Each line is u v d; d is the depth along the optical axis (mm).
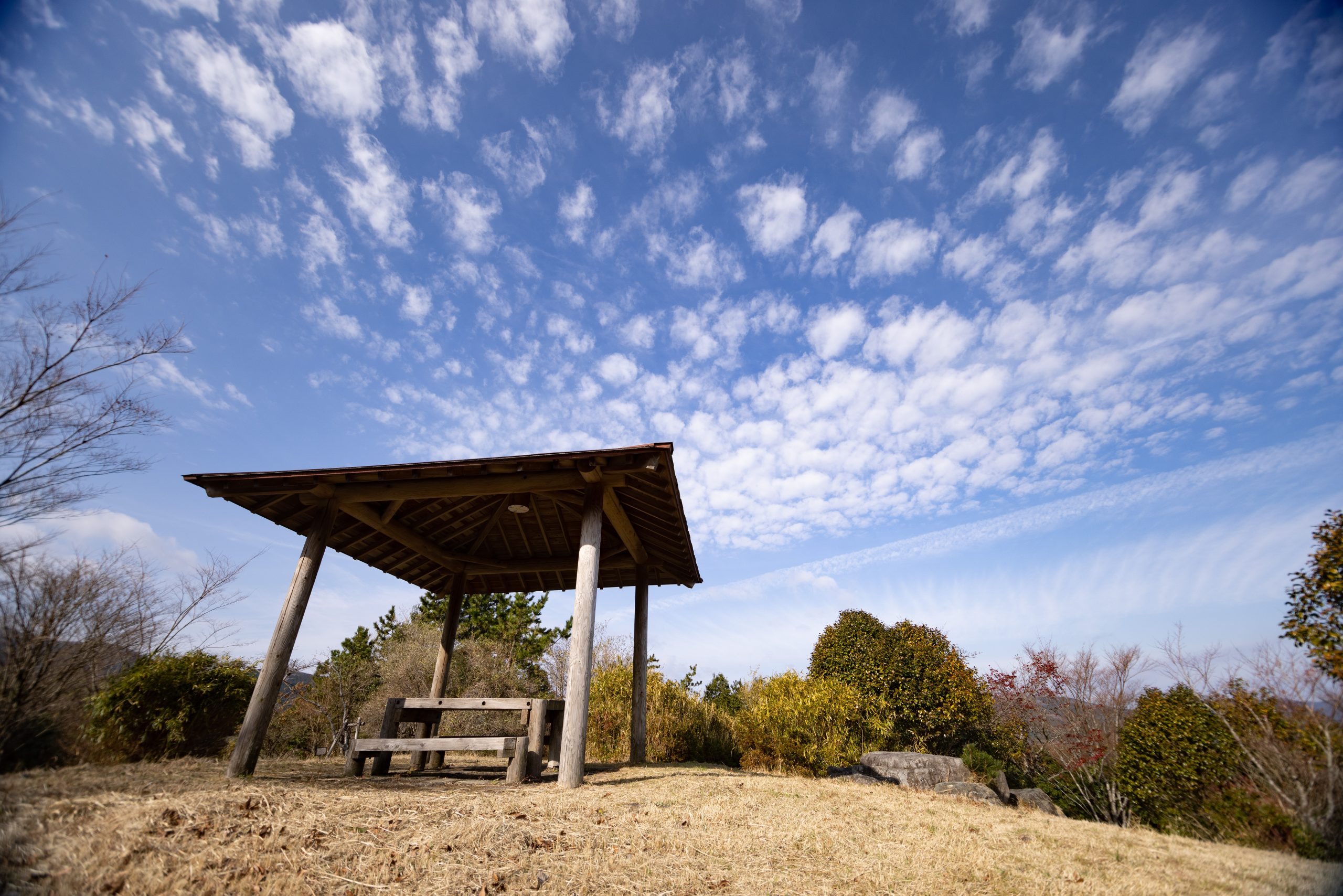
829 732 10664
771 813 5336
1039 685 13375
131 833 3215
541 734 6859
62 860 2920
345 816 3971
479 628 20719
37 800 3578
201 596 8422
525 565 9797
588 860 3615
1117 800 6695
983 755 10727
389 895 2967
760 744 10633
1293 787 4273
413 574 9961
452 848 3547
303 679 16734
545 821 4254
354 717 16469
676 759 11156
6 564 4668
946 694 14273
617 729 11445
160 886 2789
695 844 4125
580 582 6363
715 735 11914
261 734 5746
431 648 18391
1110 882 3795
